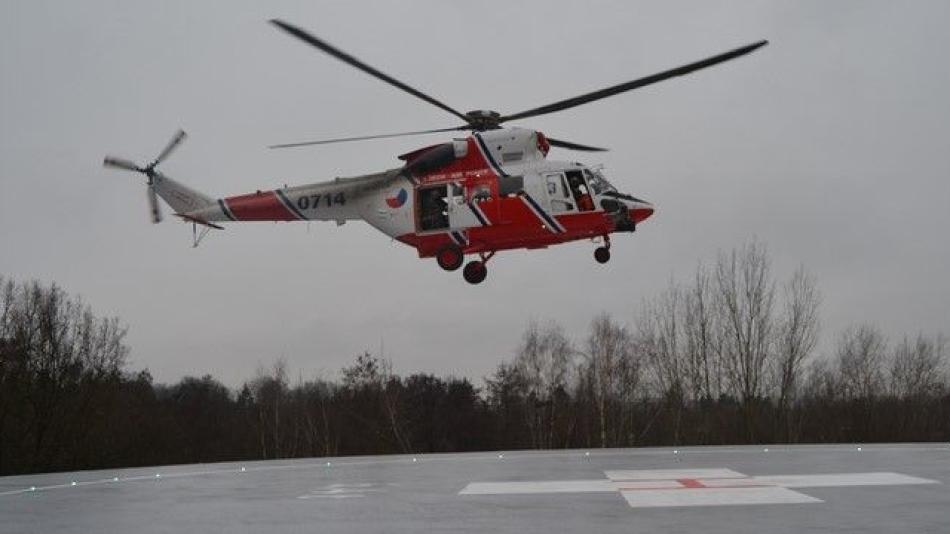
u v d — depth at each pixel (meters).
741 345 48.66
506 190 22.34
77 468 49.25
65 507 12.45
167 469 20.91
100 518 11.11
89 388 50.56
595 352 57.00
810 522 9.62
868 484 13.45
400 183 23.16
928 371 57.94
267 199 24.45
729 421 49.03
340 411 70.25
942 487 12.98
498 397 70.81
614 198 22.42
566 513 10.66
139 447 55.94
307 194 24.08
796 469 16.31
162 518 11.02
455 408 72.81
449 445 71.94
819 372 57.88
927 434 55.78
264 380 77.31
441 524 9.93
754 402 48.19
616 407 56.72
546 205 22.23
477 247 22.83
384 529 9.65
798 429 52.19
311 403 73.06
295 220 24.45
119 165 26.58
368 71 19.64
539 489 13.56
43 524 10.62
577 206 22.20
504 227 22.39
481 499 12.32
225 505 12.33
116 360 52.41
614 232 22.75
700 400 49.78
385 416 67.94
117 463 52.28
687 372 50.62
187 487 15.43
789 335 48.31
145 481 17.11
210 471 19.64
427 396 73.56
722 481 14.26
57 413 49.69
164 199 26.48
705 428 49.34
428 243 22.98
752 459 19.16
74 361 50.84
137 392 66.75
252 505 12.26
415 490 13.81
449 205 22.58
